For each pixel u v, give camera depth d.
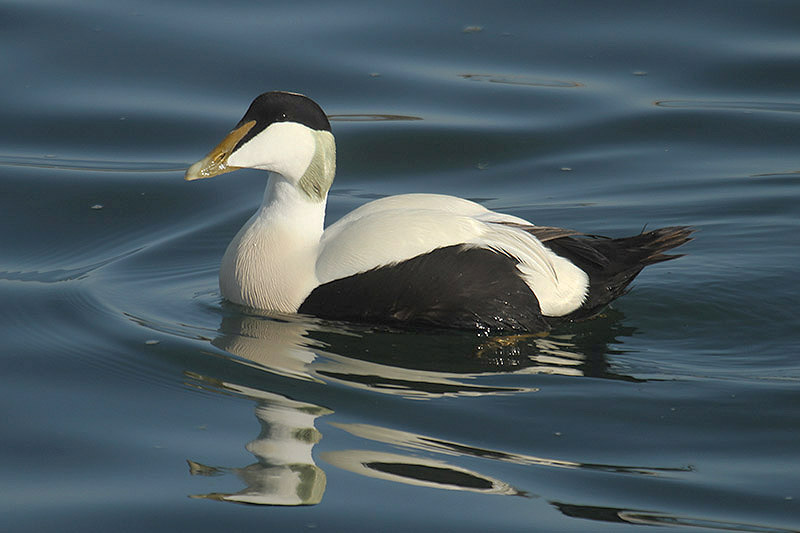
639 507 8.03
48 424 9.15
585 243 11.14
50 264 13.03
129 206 14.62
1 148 15.81
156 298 11.91
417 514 7.86
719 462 8.67
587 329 11.05
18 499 8.09
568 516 7.88
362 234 10.86
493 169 15.64
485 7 19.42
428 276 10.57
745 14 19.12
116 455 8.67
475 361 10.32
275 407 9.41
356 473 8.38
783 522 7.86
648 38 18.62
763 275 12.20
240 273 11.37
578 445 8.89
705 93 17.39
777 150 16.00
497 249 10.64
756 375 10.14
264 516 7.84
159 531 7.69
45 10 18.94
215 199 14.93
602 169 15.63
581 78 17.72
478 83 17.47
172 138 16.05
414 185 15.34
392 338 10.74
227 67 17.55
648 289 11.88
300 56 17.91
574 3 19.36
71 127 16.30
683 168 15.59
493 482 8.31
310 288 11.01
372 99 16.98
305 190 11.20
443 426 9.12
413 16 19.25
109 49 17.94
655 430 9.15
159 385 9.84
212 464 8.52
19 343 10.71
